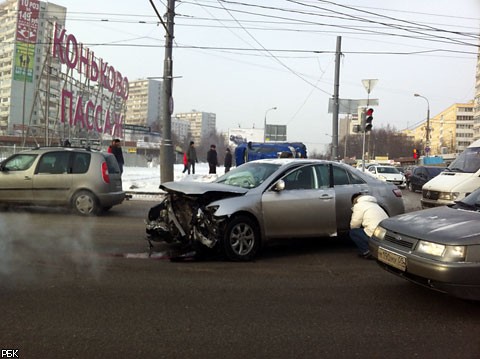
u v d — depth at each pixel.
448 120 123.69
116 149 16.14
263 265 6.25
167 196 6.79
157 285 5.09
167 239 6.80
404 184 28.95
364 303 4.68
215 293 4.88
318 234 7.00
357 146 92.25
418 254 4.42
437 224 4.67
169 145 15.73
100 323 3.93
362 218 6.64
